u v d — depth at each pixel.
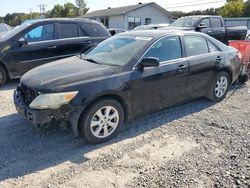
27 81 4.23
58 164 3.69
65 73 4.23
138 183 3.28
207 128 4.80
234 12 55.00
